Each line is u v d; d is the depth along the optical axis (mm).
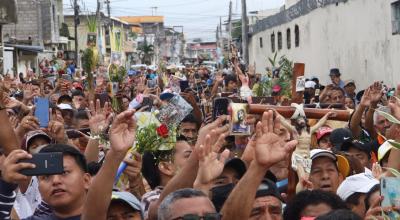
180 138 7754
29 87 15219
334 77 19391
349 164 7484
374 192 6090
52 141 8773
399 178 4941
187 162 5797
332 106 11008
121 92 14570
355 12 23266
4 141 6121
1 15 36844
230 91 15484
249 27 49125
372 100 9508
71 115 11891
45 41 54156
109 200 5238
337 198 5359
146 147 7180
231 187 5883
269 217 5348
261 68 42938
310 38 29719
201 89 20094
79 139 9625
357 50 23156
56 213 5613
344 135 8703
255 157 5059
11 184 4934
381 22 20562
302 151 6316
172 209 4789
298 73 9039
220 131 5699
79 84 19062
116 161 5254
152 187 7242
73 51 61375
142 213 5688
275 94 12656
